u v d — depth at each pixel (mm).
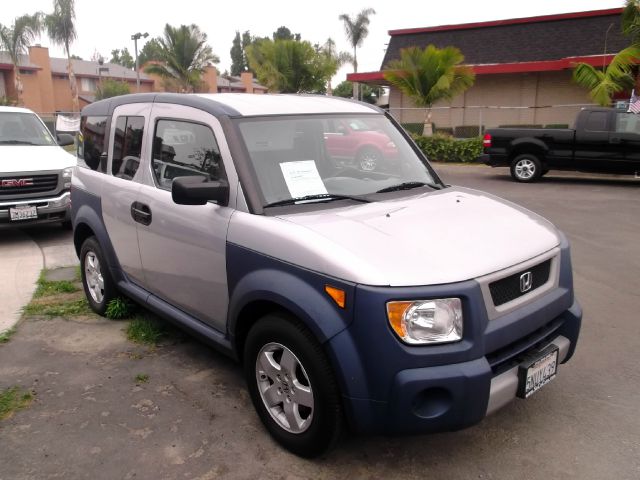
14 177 7680
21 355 4445
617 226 8820
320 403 2857
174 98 4035
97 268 5176
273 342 3096
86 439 3332
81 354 4461
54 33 38031
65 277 6449
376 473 3016
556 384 3949
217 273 3473
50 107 45938
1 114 9062
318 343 2846
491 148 14188
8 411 3637
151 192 4078
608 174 14383
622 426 3438
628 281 6152
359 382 2674
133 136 4434
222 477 2992
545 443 3273
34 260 7164
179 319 4020
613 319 5113
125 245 4527
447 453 3182
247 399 3768
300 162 3609
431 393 2662
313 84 28562
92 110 5199
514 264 2922
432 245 2904
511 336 2830
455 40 26234
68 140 9633
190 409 3650
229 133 3473
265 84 29141
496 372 2875
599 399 3752
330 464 3086
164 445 3271
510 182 14062
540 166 13695
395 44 27484
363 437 3314
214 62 39281
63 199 8062
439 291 2619
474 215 3395
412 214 3301
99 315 5262
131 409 3652
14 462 3127
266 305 3184
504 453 3184
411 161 4273
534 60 24078
